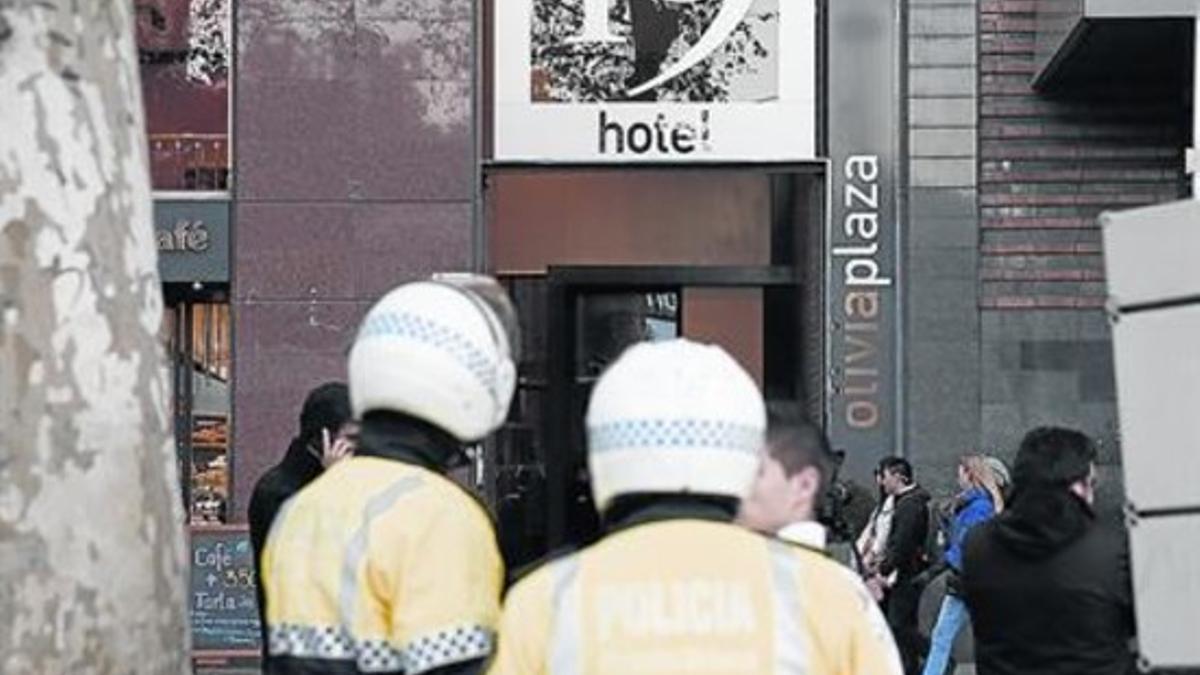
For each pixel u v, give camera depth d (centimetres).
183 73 1772
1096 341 1762
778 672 372
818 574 382
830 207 1778
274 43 1758
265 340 1752
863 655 379
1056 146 1773
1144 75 1731
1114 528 734
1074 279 1767
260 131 1756
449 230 1761
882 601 1442
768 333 1856
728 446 378
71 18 457
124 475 454
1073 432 743
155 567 461
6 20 446
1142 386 571
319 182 1758
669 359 380
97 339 452
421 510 468
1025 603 732
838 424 1758
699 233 1848
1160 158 1767
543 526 1895
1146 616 570
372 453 483
